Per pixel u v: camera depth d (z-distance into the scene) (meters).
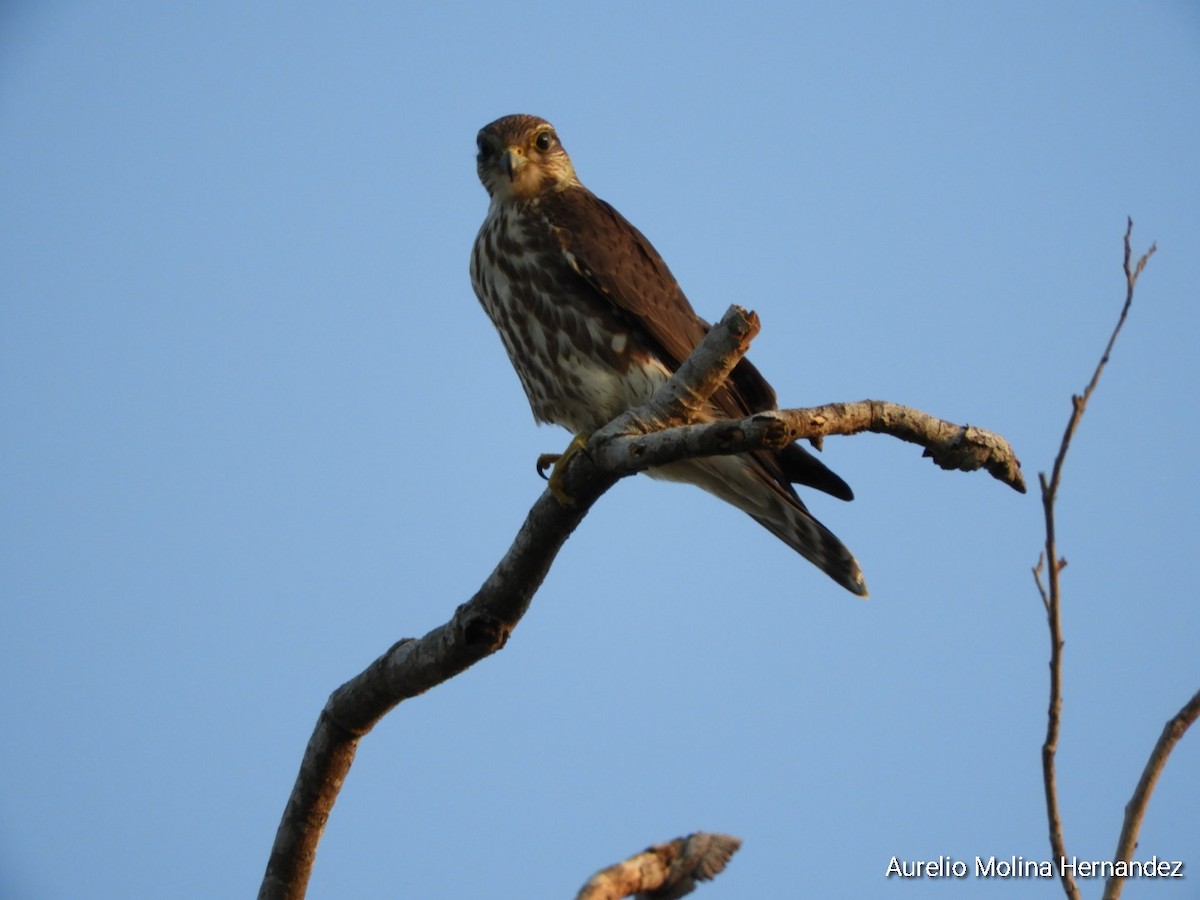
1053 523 6.62
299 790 9.39
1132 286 6.79
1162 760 6.49
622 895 6.25
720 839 6.48
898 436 8.05
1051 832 6.55
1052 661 6.62
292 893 9.41
